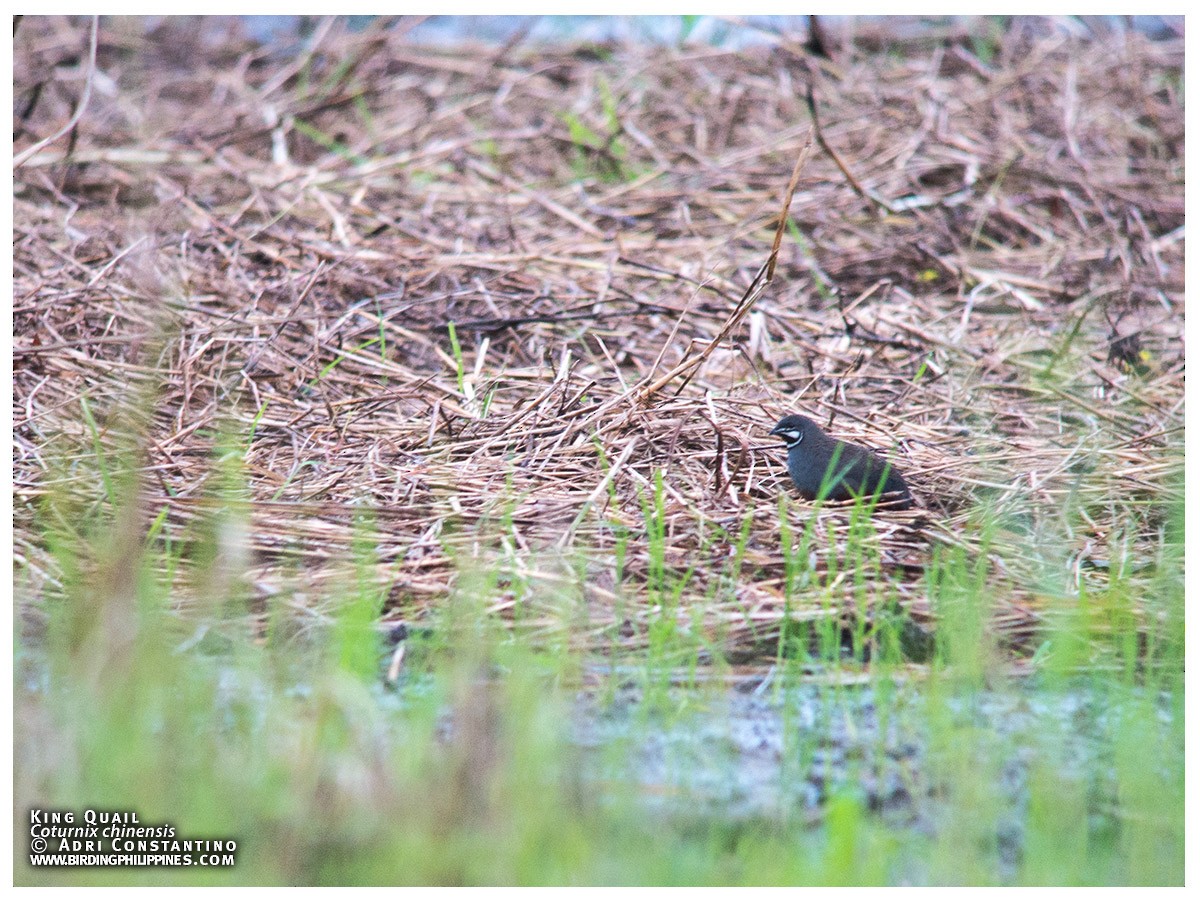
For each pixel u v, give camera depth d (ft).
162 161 57.31
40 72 67.36
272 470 36.06
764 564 32.42
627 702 28.04
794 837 23.89
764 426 38.37
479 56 72.54
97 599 26.43
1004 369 45.68
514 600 30.55
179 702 25.41
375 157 61.67
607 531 33.42
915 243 53.06
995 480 37.11
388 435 38.06
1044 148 62.64
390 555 32.19
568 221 55.01
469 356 44.73
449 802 22.24
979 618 29.53
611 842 23.16
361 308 46.65
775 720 27.86
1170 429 39.60
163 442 36.35
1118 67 69.15
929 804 25.34
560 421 38.01
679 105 66.39
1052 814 24.11
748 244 54.29
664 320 46.98
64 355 40.24
